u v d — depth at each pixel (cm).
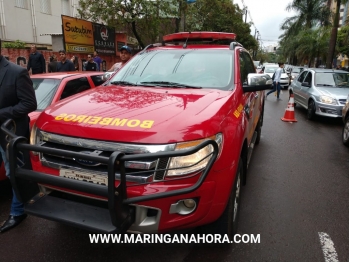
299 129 778
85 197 231
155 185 210
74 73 528
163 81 337
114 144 212
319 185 425
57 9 1916
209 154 213
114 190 191
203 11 2095
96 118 232
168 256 270
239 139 258
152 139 207
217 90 311
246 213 343
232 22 2431
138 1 1268
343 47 2719
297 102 1051
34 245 282
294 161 523
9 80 276
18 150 223
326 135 719
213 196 227
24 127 295
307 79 992
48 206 232
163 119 225
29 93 285
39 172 221
